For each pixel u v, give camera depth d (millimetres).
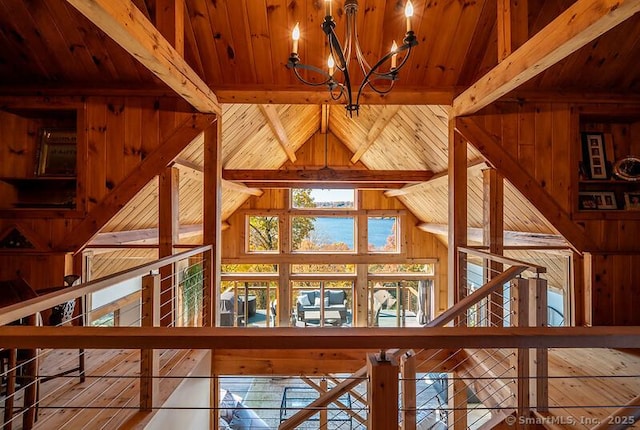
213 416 3105
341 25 3072
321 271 8477
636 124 3578
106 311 4578
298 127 6230
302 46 3211
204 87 3002
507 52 2490
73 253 3152
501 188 3264
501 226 3268
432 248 8328
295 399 6281
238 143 4988
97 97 3221
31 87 3191
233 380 7441
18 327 1014
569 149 3309
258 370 3145
